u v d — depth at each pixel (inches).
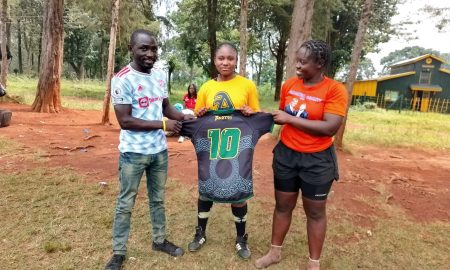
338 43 1132.5
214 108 123.6
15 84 962.7
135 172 118.7
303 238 147.9
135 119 113.7
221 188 120.1
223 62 121.5
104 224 150.9
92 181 200.8
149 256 130.0
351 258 135.4
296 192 122.0
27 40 1769.2
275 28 915.4
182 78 1977.1
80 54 1600.6
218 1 805.9
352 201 194.4
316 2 652.7
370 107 1050.1
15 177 198.4
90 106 605.6
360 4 1007.6
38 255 126.4
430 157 348.5
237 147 120.5
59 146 277.4
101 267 122.0
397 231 159.8
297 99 113.3
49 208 163.5
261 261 126.6
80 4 612.4
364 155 331.3
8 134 308.3
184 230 150.6
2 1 543.8
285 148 117.6
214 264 126.9
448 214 185.0
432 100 1167.0
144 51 111.5
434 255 139.9
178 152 278.8
